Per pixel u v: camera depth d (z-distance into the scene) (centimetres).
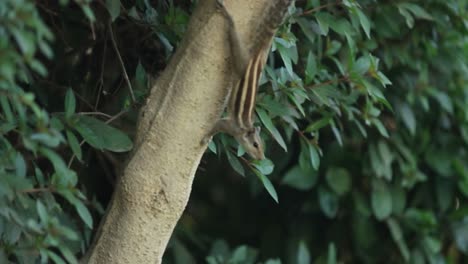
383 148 970
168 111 616
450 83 1002
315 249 1053
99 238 647
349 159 1004
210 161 1070
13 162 589
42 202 623
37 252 601
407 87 960
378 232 1041
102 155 791
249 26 605
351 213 1024
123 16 733
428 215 1005
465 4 955
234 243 1126
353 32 766
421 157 1035
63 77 768
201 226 1144
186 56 610
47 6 734
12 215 577
